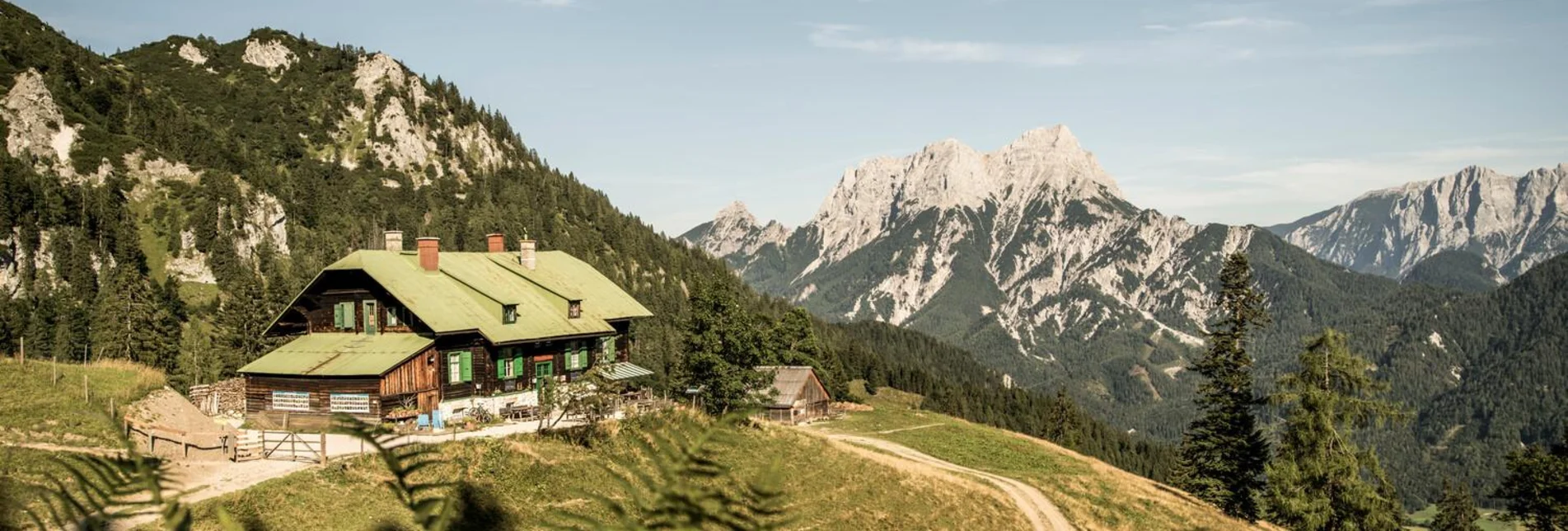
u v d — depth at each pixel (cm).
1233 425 7812
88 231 16612
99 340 10394
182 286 16900
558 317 6888
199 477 3672
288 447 4419
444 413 5941
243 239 18525
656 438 733
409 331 6134
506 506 3800
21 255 15350
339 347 6059
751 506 700
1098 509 6981
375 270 6247
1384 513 6419
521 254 7606
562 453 4525
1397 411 6500
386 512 3609
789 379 11338
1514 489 7312
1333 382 6744
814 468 6009
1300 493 6538
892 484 6122
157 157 19812
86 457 764
